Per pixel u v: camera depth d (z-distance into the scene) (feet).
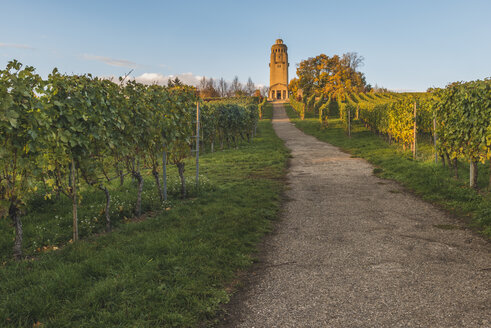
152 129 22.65
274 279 13.07
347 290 11.99
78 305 10.31
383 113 64.34
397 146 54.95
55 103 14.76
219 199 25.25
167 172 39.55
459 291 11.59
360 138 76.18
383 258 14.76
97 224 19.35
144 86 22.79
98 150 18.65
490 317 9.91
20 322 9.34
